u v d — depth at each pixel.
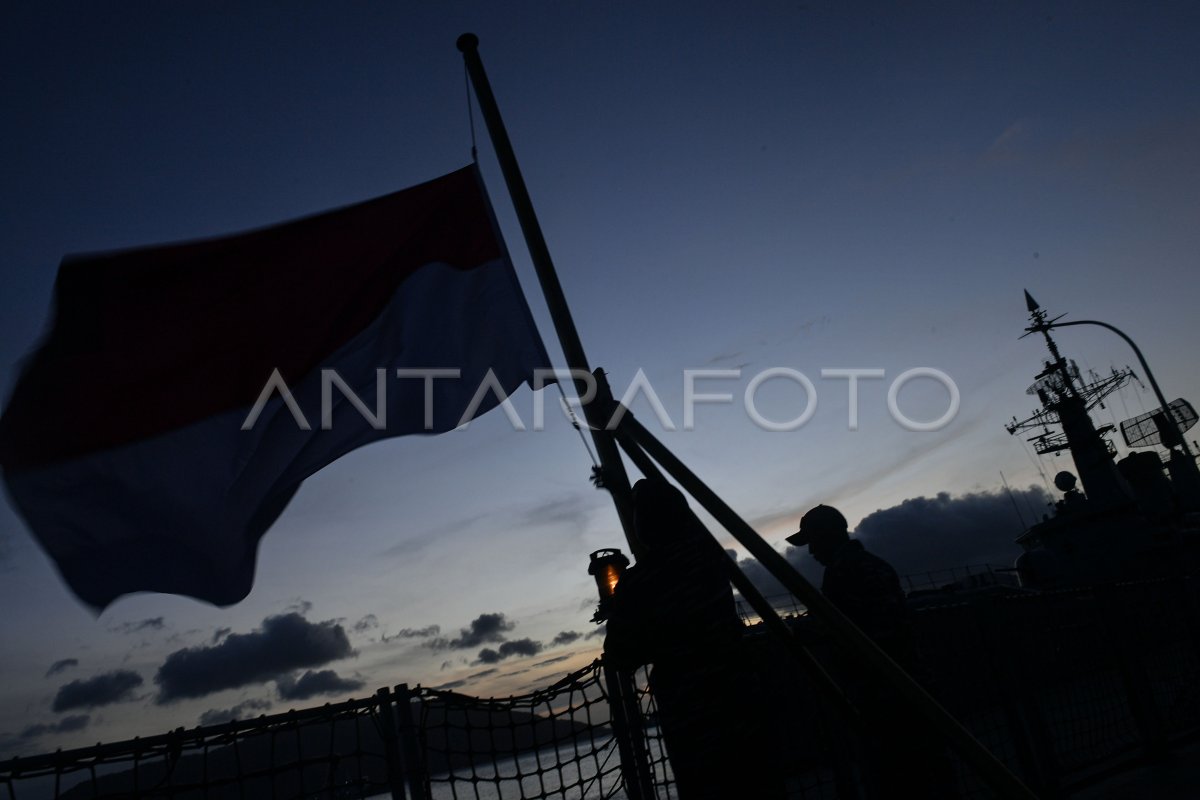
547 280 4.53
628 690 4.39
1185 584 9.97
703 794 3.35
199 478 3.74
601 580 4.43
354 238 4.59
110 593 3.47
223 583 3.66
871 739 4.25
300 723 3.40
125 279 3.98
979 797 6.12
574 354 4.36
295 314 4.26
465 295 4.62
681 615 3.51
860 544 4.64
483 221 4.87
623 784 4.25
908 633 4.39
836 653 4.47
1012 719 6.54
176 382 3.87
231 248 4.31
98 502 3.53
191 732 3.16
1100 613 8.24
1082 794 6.73
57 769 2.89
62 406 3.62
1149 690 8.09
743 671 3.53
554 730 4.14
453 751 3.72
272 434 3.99
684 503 3.82
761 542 3.67
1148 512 32.66
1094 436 32.12
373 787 3.45
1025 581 33.00
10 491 3.44
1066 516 32.19
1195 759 7.37
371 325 4.38
